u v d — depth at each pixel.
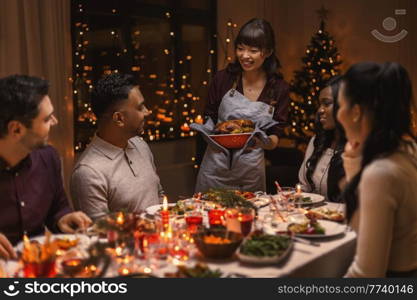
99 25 5.11
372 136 1.72
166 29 5.84
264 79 3.66
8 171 2.14
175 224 2.28
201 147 4.99
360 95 1.72
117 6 5.23
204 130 3.62
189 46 6.08
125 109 2.56
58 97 4.38
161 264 1.82
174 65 5.93
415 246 1.79
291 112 6.45
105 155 2.61
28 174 2.22
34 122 1.99
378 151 1.72
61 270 1.72
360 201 1.72
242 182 3.59
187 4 5.96
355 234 2.19
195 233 1.95
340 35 6.91
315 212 2.45
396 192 1.67
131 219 1.92
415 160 1.78
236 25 6.32
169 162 5.91
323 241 2.08
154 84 5.77
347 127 1.79
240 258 1.83
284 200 2.62
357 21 6.77
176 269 1.77
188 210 2.52
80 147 4.96
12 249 1.88
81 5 4.86
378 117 1.71
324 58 6.21
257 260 1.79
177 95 5.99
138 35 5.53
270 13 6.84
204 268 1.65
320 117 3.00
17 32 4.09
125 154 2.68
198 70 6.20
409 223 1.75
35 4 4.19
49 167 2.35
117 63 5.32
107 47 5.21
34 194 2.24
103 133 2.63
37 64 4.22
